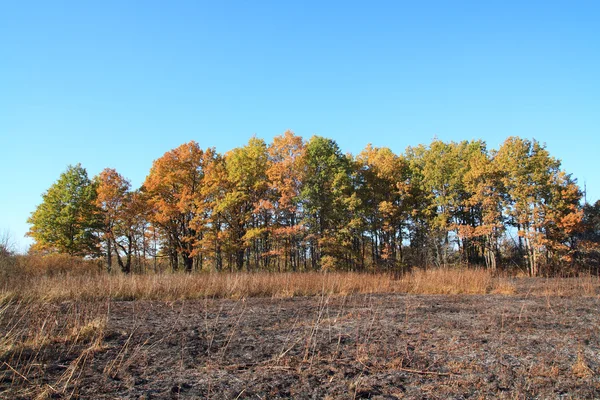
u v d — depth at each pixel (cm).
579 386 451
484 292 1564
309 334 725
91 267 2483
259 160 3144
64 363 527
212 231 2944
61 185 3272
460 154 3856
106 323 780
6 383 441
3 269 1573
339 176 3000
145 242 3322
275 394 427
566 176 3100
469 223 3784
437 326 800
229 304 1190
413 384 462
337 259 2975
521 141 3062
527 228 3117
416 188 3588
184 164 3120
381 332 743
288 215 3066
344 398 415
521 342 661
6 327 692
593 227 3312
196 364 539
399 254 3653
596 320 856
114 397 413
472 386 454
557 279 2117
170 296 1322
